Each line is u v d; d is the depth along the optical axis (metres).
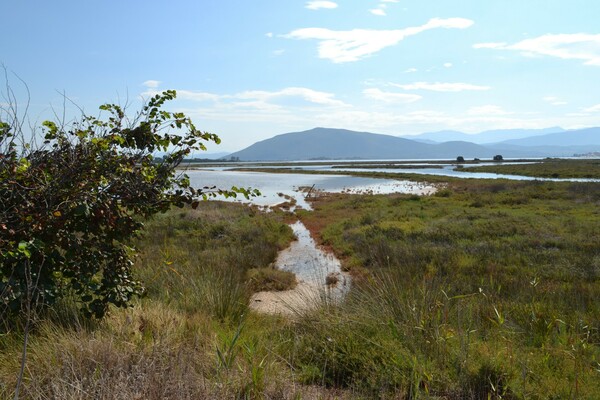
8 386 3.04
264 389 3.21
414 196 32.19
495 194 33.22
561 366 3.96
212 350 3.90
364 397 3.34
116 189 4.25
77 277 4.21
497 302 6.37
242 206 29.36
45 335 3.78
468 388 3.48
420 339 4.16
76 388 2.80
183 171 4.80
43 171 3.93
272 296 9.13
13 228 3.77
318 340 4.40
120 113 4.49
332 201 35.38
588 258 11.19
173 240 15.12
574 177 60.75
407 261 11.08
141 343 3.69
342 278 10.94
